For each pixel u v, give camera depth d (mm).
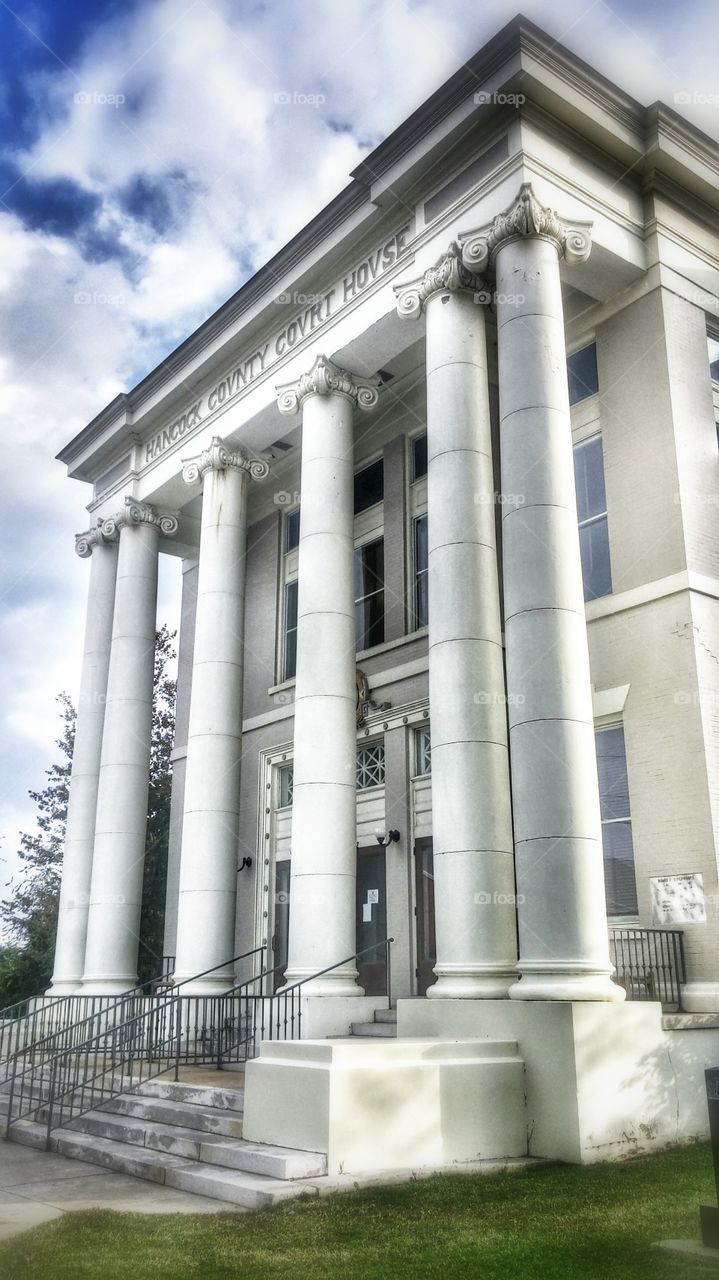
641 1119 10750
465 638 13273
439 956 12523
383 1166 9500
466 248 14398
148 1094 12867
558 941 11234
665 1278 6273
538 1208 8227
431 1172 9445
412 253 15578
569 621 12312
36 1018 20750
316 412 17297
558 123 14523
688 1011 12484
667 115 15070
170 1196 9102
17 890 43906
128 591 22266
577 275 15219
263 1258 6969
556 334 13492
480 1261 6840
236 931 20906
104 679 23094
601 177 15016
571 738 11852
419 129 15164
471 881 12398
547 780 11695
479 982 11977
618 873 14086
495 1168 9727
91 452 24062
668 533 14320
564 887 11367
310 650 16078
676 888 13188
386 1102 9703
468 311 14695
